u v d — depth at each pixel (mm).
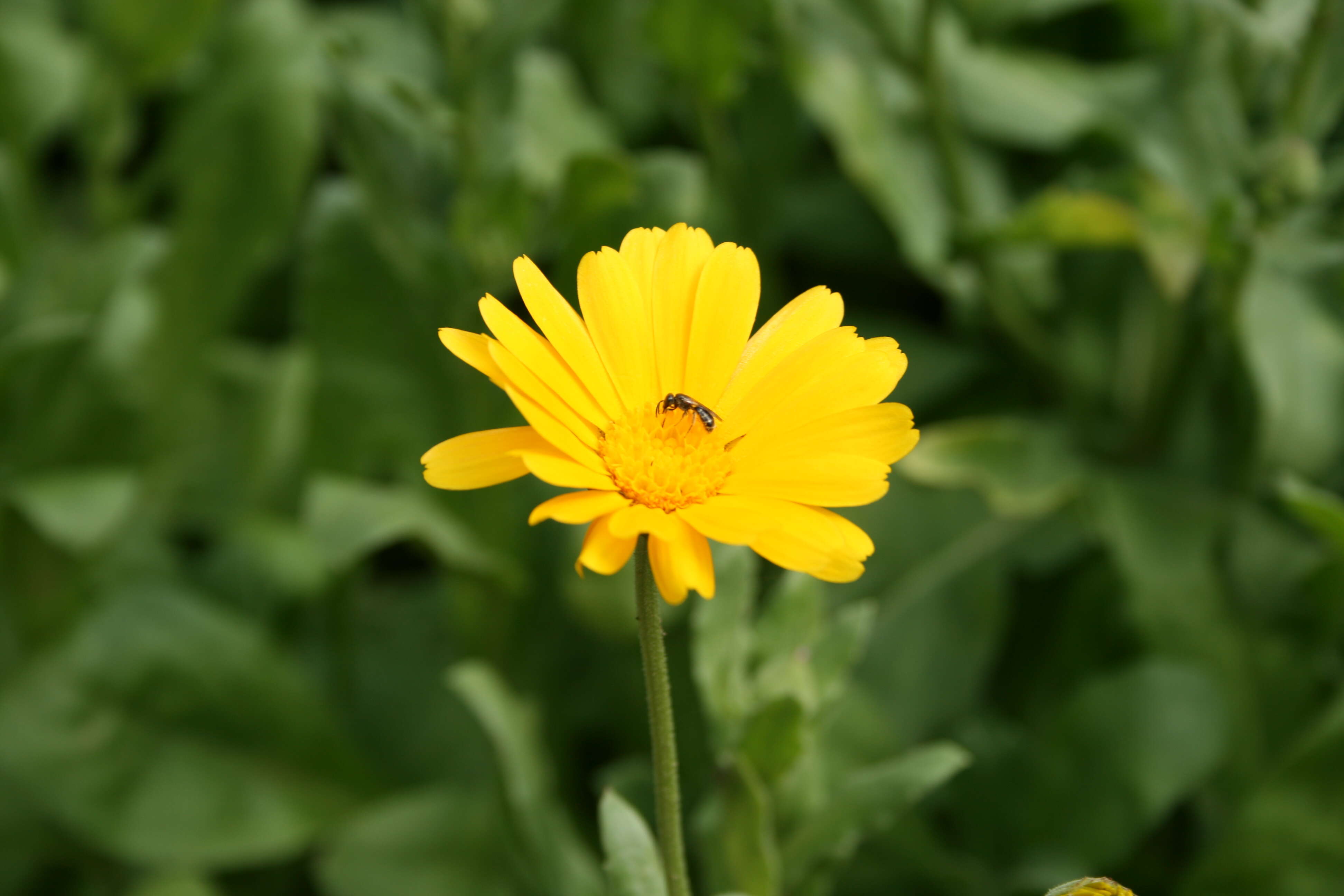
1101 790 593
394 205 614
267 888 646
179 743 622
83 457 687
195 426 724
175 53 673
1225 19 628
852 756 596
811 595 530
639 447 477
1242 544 629
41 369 674
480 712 580
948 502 666
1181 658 615
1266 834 578
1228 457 675
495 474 472
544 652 664
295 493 736
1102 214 607
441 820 606
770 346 492
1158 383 668
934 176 687
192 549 785
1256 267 614
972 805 609
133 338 682
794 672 514
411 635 723
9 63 769
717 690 524
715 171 663
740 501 474
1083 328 716
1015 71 707
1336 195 666
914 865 601
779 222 708
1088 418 702
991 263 671
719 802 516
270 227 677
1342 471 627
